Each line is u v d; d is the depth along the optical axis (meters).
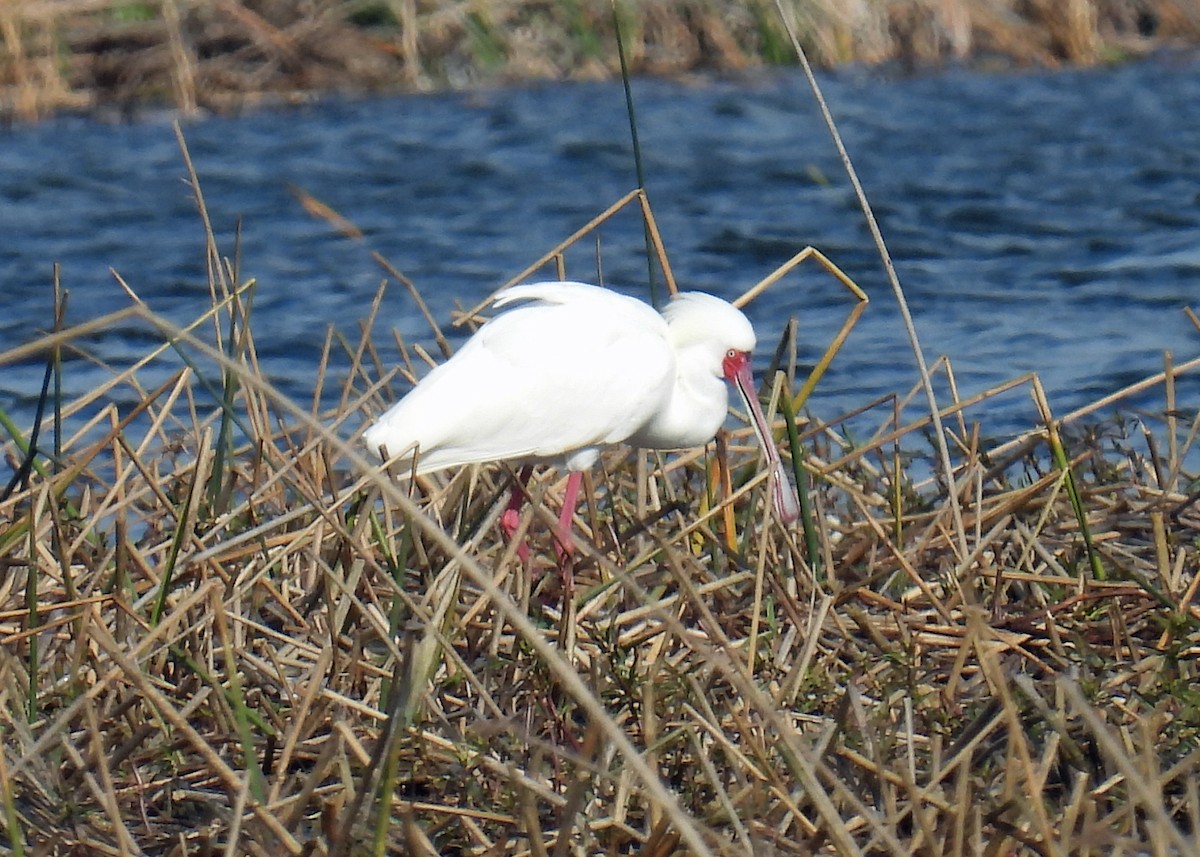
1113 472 12.66
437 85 34.44
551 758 9.16
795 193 27.95
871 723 8.60
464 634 10.05
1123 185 28.09
